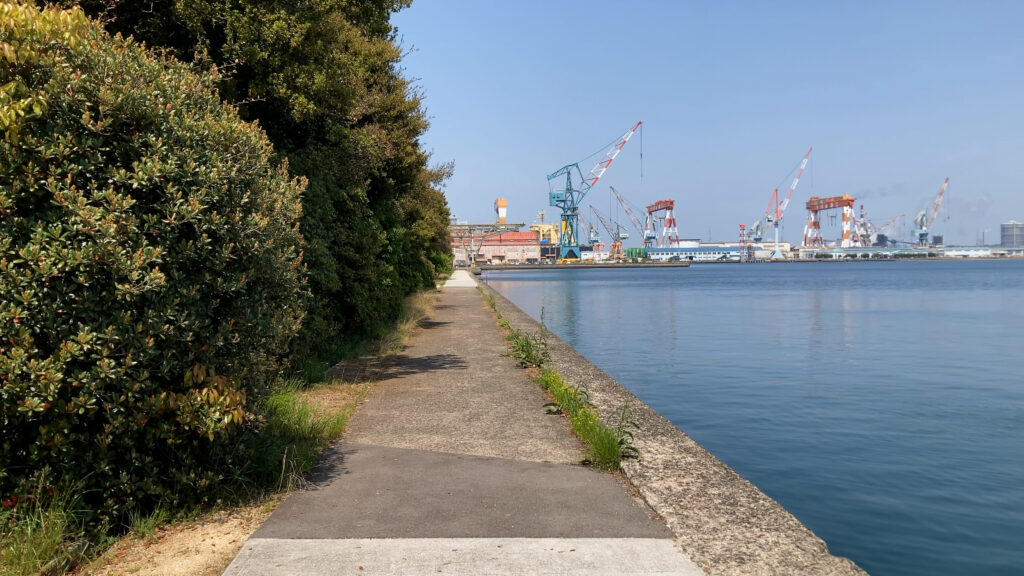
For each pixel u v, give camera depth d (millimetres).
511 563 3488
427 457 5633
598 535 3928
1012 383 14977
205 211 4367
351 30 13148
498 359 11719
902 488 7684
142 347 3840
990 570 5559
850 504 7160
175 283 4133
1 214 3627
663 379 15188
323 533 3906
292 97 9438
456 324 18797
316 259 9789
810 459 8828
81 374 3619
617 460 5430
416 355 12227
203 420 4082
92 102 4020
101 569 3477
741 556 3676
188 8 8352
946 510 6980
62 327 3617
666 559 3598
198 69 8531
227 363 4516
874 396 13312
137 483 4020
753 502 4594
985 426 10773
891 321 31859
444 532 3930
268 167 5492
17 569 3311
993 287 72250
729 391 13711
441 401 8031
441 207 31766
